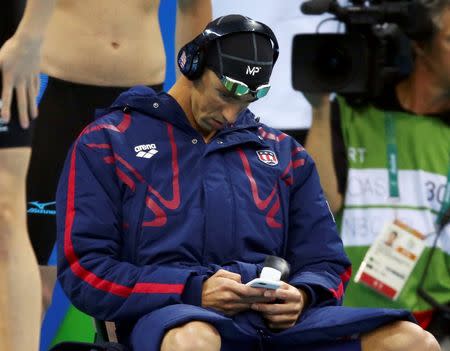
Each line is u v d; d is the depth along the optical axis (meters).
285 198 14.63
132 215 13.98
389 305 18.72
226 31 13.85
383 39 19.05
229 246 14.08
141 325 13.27
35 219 18.12
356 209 18.89
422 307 18.75
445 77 18.84
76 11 18.03
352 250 18.88
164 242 13.92
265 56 13.91
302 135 19.92
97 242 13.86
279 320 13.69
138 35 18.33
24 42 15.94
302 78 18.77
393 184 18.94
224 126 14.40
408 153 19.05
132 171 14.05
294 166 14.90
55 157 18.12
